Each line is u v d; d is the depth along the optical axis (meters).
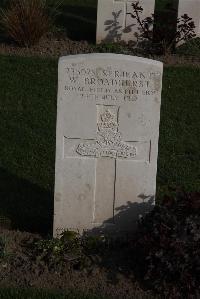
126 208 2.96
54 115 4.10
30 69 4.57
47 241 2.84
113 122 2.85
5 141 3.80
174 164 3.67
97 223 2.97
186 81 4.52
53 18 5.31
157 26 4.98
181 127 4.04
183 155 3.77
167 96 4.34
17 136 3.85
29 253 2.82
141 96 2.83
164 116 4.12
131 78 2.80
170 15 5.09
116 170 2.91
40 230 3.09
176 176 3.57
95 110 2.83
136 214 2.96
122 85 2.81
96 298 2.64
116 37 5.05
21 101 4.22
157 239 2.70
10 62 4.64
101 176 2.92
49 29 5.05
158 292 2.67
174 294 2.64
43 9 5.06
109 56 2.77
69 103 2.81
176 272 2.65
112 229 2.98
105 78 2.79
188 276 2.63
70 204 2.94
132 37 5.05
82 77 2.79
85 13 5.81
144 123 2.86
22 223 3.13
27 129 3.93
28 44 4.89
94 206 2.95
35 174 3.53
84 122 2.84
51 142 3.82
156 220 2.76
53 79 4.48
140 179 2.93
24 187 3.42
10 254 2.79
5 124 3.96
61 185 2.91
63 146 2.87
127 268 2.78
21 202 3.30
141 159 2.91
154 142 2.88
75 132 2.85
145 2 4.95
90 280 2.72
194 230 2.66
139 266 2.78
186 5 4.98
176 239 2.65
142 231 2.78
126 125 2.86
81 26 5.43
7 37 5.06
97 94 2.81
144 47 5.02
